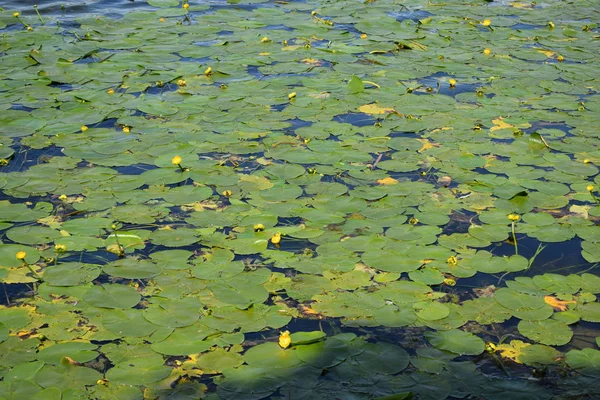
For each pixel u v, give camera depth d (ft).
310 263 10.77
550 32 21.90
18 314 9.56
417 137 14.88
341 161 13.76
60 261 10.73
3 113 15.53
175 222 11.78
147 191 12.63
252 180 13.03
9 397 8.09
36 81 17.31
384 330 9.53
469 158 13.99
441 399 8.31
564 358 9.05
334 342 9.14
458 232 11.70
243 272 10.52
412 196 12.61
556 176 13.37
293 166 13.53
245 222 11.75
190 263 10.71
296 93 16.78
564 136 14.99
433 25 22.38
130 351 8.93
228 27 21.62
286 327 9.52
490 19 23.25
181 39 20.44
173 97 16.55
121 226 11.63
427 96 16.92
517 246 11.39
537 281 10.46
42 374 8.50
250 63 18.69
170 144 14.24
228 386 8.41
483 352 9.12
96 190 12.62
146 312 9.61
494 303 10.03
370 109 16.16
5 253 10.81
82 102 16.16
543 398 8.35
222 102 16.28
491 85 17.70
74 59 18.80
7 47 19.44
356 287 10.25
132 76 17.71
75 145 14.17
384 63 19.02
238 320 9.52
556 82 17.90
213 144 14.30
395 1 24.94
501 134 15.01
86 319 9.49
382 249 11.09
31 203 12.25
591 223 11.93
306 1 24.63
